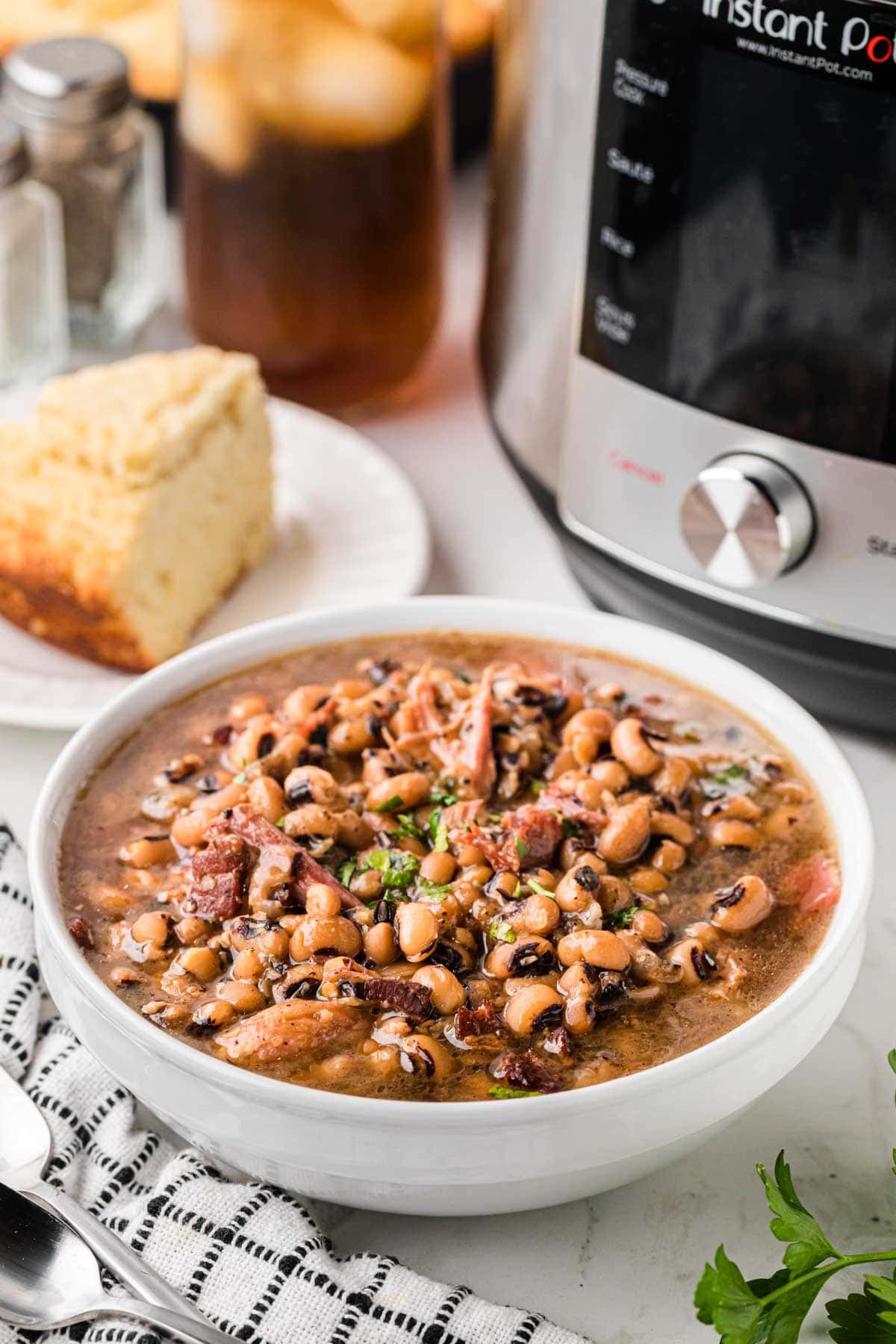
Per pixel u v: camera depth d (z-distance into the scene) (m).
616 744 0.99
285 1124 0.78
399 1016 0.84
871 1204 0.91
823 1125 0.96
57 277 1.62
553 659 1.09
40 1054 0.98
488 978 0.88
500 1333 0.82
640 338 1.14
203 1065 0.78
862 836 0.92
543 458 1.29
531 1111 0.76
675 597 1.21
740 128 1.02
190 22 1.39
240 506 1.35
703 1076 0.79
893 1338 0.79
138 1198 0.89
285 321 1.49
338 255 1.45
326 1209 0.90
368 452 1.48
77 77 1.54
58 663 1.29
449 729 1.00
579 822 0.95
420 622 1.11
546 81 1.16
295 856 0.90
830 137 0.99
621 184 1.10
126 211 1.65
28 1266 0.84
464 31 1.72
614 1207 0.91
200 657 1.05
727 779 1.01
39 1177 0.88
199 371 1.34
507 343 1.32
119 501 1.24
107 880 0.93
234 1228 0.86
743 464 1.11
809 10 0.95
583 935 0.86
